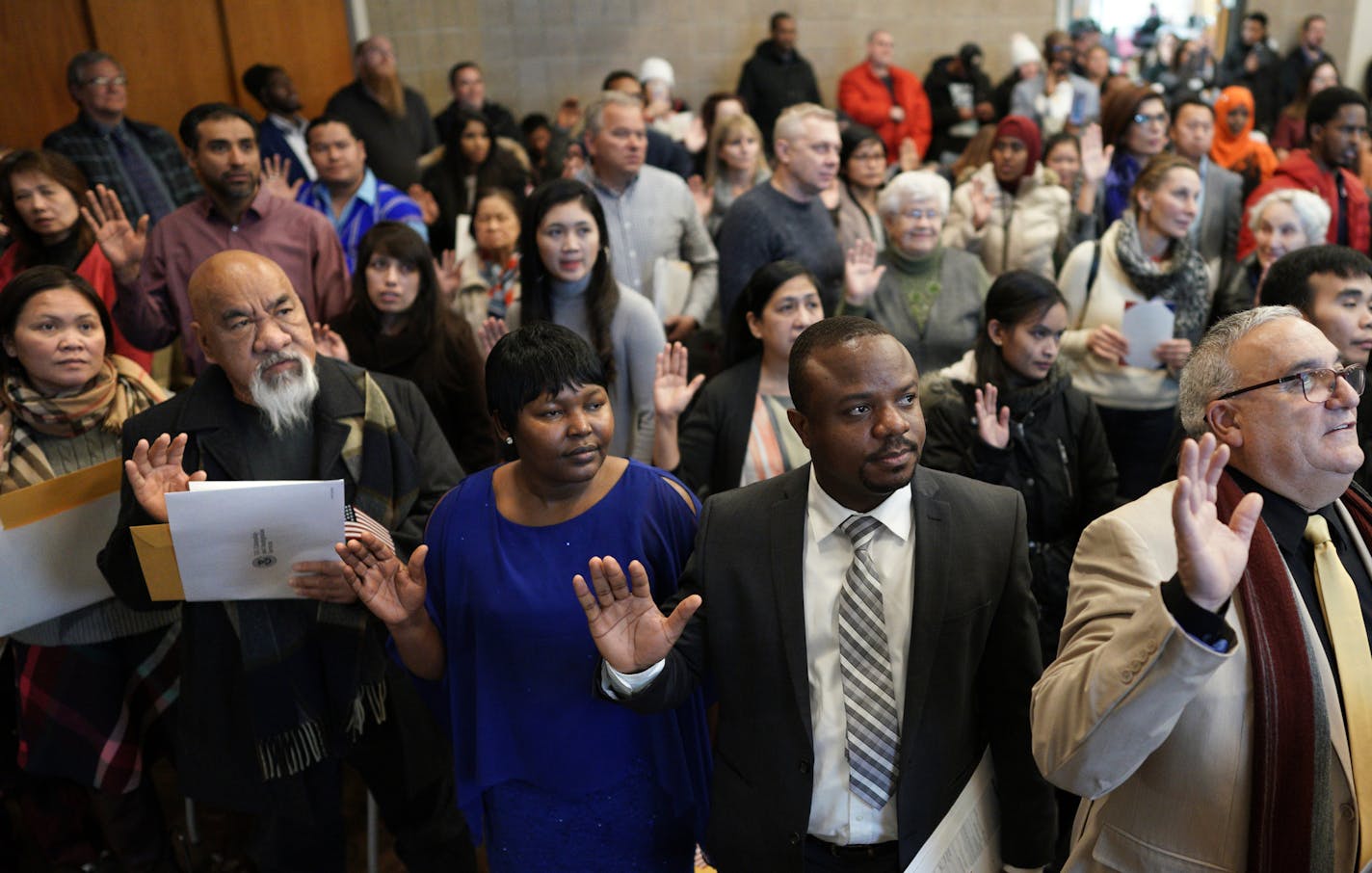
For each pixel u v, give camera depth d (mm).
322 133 4105
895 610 1537
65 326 2162
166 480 1844
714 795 1638
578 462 1655
